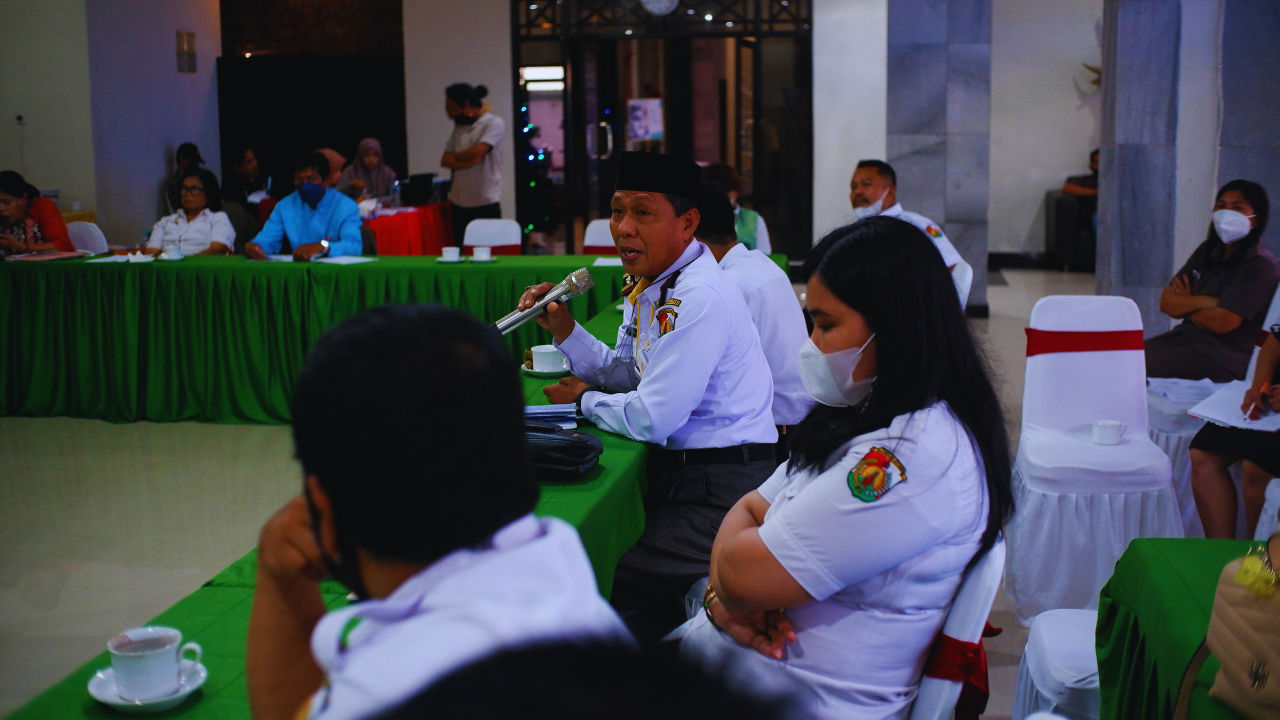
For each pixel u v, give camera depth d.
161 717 1.15
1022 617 3.01
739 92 9.61
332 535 0.74
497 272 4.94
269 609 0.83
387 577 0.72
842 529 1.31
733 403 2.27
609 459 2.08
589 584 0.71
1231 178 4.99
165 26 9.06
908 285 1.31
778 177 9.41
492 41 9.28
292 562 0.81
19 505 3.91
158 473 4.30
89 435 4.89
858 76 8.53
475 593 0.65
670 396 2.14
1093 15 10.43
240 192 8.81
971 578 1.38
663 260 2.24
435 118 9.45
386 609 0.68
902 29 7.71
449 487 0.68
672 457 2.29
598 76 9.94
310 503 0.74
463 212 8.10
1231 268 3.70
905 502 1.29
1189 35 4.92
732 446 2.27
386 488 0.68
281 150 10.16
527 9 9.27
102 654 1.28
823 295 1.36
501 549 0.70
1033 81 10.62
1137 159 5.05
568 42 9.29
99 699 1.16
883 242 1.32
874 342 1.35
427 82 9.40
